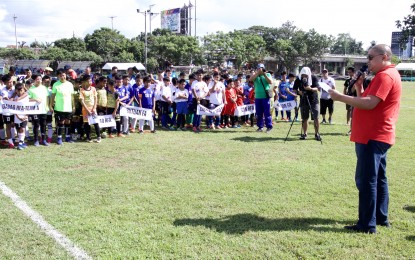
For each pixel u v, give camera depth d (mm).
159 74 12883
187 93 12070
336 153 8594
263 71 11445
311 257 3795
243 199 5473
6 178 6383
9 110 8578
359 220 4477
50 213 4852
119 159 7875
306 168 7199
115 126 10367
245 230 4422
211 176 6645
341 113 17609
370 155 4297
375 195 4352
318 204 5305
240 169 7117
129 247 3977
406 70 74125
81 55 63438
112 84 10297
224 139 10367
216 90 12070
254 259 3766
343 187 6051
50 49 65875
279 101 14227
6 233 4273
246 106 12852
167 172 6883
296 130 12109
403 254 3883
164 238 4191
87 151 8648
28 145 9250
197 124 12023
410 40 42250
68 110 9492
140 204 5219
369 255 3854
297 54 74125
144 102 11312
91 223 4551
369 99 4152
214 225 4555
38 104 8875
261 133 11523
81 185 6047
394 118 4305
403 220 4777
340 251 3924
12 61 60125
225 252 3893
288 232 4379
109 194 5625
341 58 92688
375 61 4273
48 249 3912
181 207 5133
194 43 58625
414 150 8914
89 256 3779
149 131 11758
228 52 59469
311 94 10125
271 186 6074
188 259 3740
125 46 67062
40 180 6293
